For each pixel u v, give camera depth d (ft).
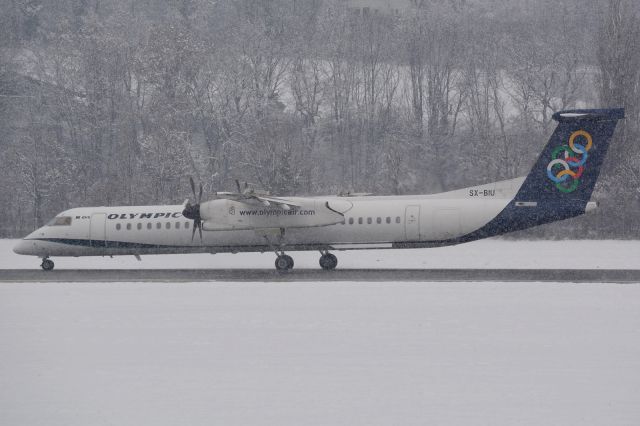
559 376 224.74
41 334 282.77
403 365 237.25
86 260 606.55
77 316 315.17
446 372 229.66
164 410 200.64
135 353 254.27
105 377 228.43
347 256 620.08
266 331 282.36
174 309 326.44
